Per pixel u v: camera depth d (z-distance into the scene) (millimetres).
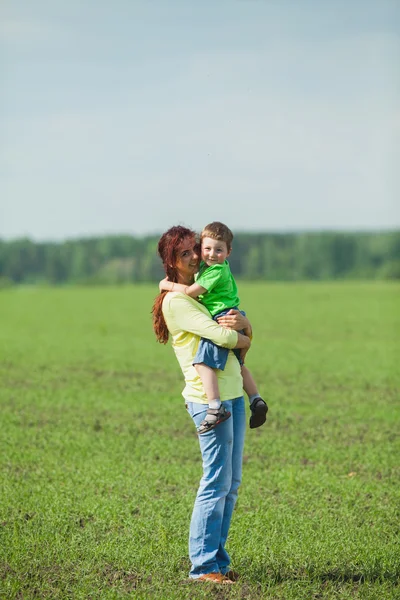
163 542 15914
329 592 13672
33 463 23234
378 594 13625
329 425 29281
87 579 14086
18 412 31625
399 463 23516
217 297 13883
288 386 38500
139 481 20891
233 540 16266
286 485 20703
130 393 36375
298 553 15477
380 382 39750
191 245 13875
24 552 15289
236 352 13945
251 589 13570
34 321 78125
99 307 100000
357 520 17953
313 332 66062
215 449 13562
